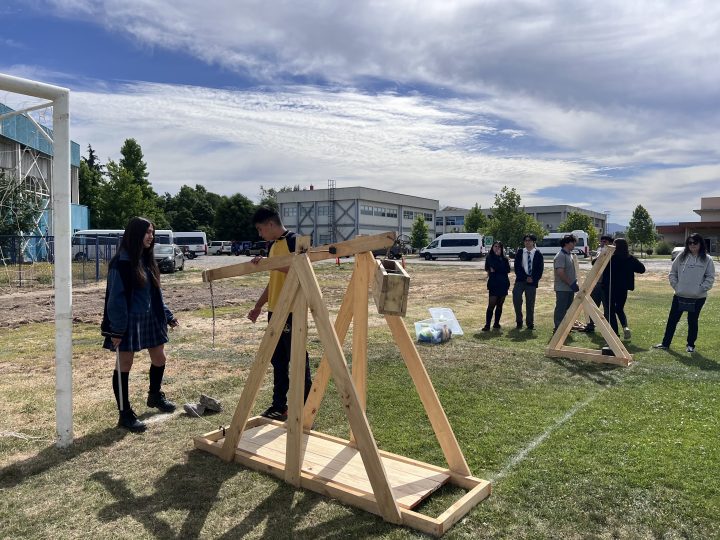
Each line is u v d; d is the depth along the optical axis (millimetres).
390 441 4207
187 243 50562
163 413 4844
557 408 5016
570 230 62875
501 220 46031
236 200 74062
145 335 4391
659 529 2928
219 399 5281
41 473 3598
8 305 13211
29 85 3701
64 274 3977
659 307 13312
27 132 24578
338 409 4988
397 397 5312
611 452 3963
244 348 7746
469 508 3121
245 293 16594
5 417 4719
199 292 16906
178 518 3020
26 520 3000
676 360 7094
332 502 3193
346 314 4066
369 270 3754
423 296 16094
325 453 3803
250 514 3062
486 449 4027
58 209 3932
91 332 9367
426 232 63656
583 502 3219
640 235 61000
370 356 7148
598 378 6117
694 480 3498
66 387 4027
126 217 45406
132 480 3494
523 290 9727
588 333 9305
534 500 3246
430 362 6863
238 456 3770
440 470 3527
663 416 4777
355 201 65000
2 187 21984
